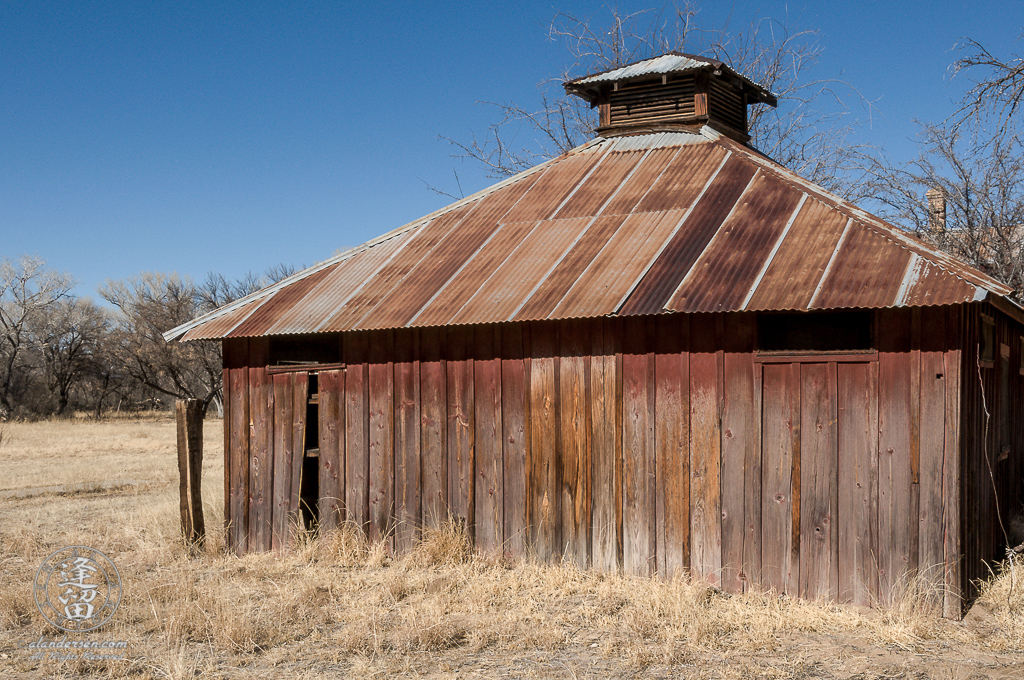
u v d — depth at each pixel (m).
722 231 8.94
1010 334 9.52
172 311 51.44
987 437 8.08
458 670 6.23
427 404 9.52
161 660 6.49
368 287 10.30
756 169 10.05
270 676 6.20
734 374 7.98
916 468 7.16
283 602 8.00
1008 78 10.25
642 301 8.15
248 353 10.61
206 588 8.62
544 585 8.27
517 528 8.99
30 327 52.66
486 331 9.27
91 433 35.16
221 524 11.10
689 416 8.17
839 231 8.26
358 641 6.79
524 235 10.28
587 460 8.66
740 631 6.89
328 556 9.67
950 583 7.00
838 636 6.77
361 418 9.87
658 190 10.27
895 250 7.66
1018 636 6.61
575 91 12.77
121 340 51.81
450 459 9.37
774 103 13.37
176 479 18.38
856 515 7.38
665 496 8.26
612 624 7.20
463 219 11.27
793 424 7.68
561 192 11.05
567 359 8.83
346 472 9.92
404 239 11.30
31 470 20.64
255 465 10.48
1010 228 15.47
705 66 11.57
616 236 9.54
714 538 7.99
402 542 9.55
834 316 7.65
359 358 9.91
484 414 9.22
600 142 12.15
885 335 7.33
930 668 6.03
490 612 7.62
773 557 7.71
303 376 10.23
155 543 10.76
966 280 6.95
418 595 8.18
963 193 15.91
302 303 10.42
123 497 15.89
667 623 7.11
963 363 7.13
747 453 7.87
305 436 10.42
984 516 7.93
